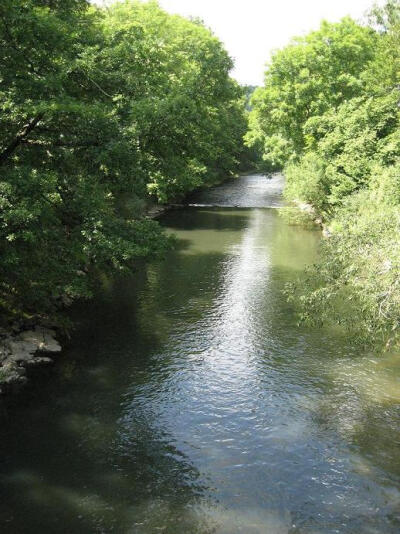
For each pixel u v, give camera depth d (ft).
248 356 53.42
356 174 106.42
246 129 267.80
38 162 52.75
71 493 32.81
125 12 125.29
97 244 50.49
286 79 142.61
